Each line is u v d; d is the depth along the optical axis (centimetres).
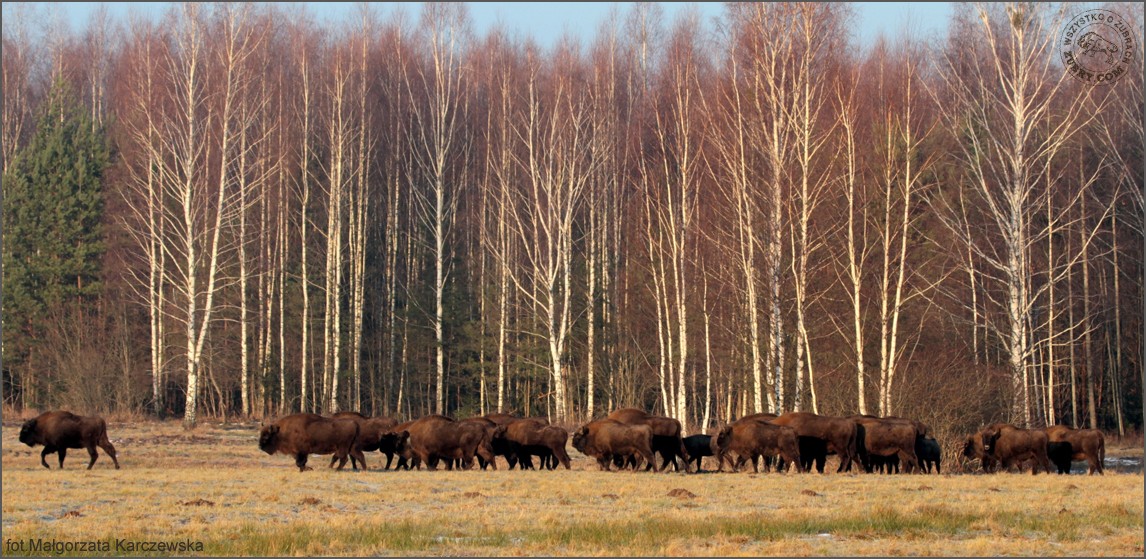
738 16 5531
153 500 2933
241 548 2206
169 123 6750
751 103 5422
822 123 5762
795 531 2445
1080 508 2833
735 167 5469
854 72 5531
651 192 6975
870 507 2819
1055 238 7250
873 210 5688
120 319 7344
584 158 7231
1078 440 4222
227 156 6800
